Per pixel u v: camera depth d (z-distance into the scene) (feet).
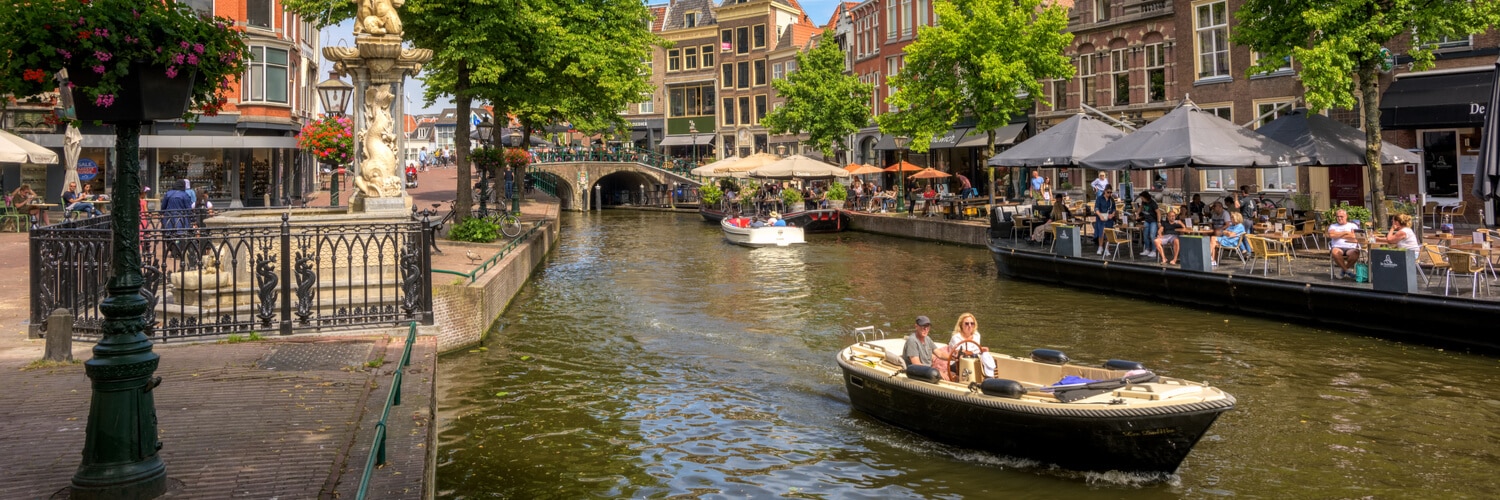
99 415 15.43
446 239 68.69
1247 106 85.20
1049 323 46.96
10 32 15.21
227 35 17.94
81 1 15.69
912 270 71.10
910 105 100.22
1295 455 26.40
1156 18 94.99
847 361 31.60
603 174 174.50
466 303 40.86
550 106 88.22
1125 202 82.02
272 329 32.22
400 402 23.34
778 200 125.80
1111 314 49.03
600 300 56.49
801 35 181.98
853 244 95.50
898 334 44.93
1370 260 41.63
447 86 86.33
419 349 30.45
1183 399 23.76
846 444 28.25
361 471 17.81
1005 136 114.93
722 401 32.91
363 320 33.24
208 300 35.55
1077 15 104.88
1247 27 58.49
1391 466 25.38
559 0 82.02
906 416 29.09
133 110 15.78
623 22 95.96
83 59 15.33
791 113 141.59
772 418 30.89
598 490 24.17
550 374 36.45
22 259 52.31
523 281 61.52
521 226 75.77
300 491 16.58
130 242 15.78
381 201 43.06
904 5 139.95
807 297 57.52
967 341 30.19
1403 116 69.05
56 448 18.62
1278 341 41.06
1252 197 75.51
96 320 30.45
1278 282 45.11
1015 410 25.35
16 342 29.63
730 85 194.80
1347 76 54.03
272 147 100.53
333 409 22.31
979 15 87.20
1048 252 61.87
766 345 42.52
